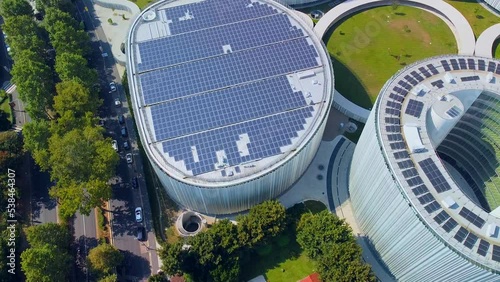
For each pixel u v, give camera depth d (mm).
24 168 128625
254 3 139625
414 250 93750
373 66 144375
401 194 89875
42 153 114250
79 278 109812
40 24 156750
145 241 114938
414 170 91875
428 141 95812
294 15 135500
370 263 111062
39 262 97562
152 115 112062
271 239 108938
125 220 118500
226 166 103625
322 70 121125
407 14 158875
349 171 123125
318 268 102562
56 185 118812
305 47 126750
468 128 112938
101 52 156875
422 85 104312
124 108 141250
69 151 110062
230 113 112250
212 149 106125
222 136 108188
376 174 99188
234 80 119000
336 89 138625
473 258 81875
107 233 116188
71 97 123438
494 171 111938
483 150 114062
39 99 127875
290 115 111938
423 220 85938
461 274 87750
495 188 112250
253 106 113562
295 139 107875
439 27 154750
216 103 114188
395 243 98812
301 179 123375
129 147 132125
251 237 105188
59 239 108812
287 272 108312
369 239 111188
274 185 111500
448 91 103125
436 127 100750
